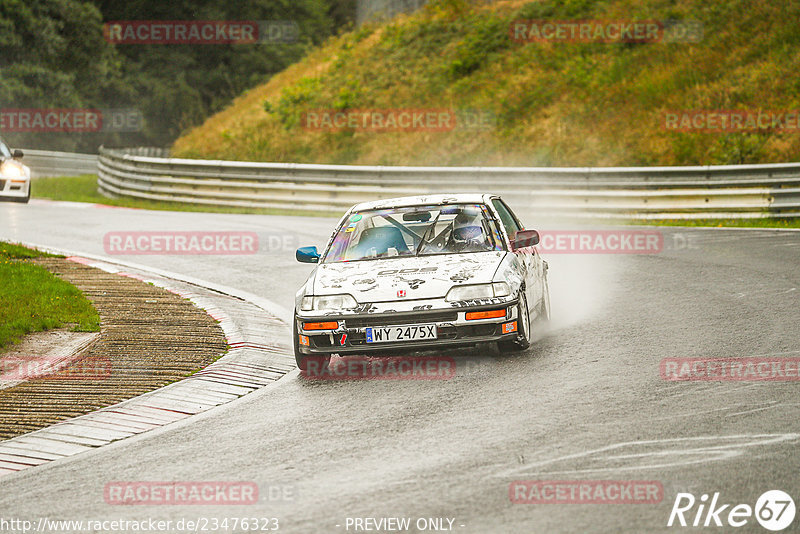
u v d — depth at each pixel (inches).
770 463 499.2
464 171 2079.2
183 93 5462.6
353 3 6894.7
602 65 2842.0
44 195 2650.1
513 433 583.5
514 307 780.0
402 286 776.9
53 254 1478.8
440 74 3179.1
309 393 737.6
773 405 612.1
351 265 832.3
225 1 5876.0
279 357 883.4
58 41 4795.8
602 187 1943.9
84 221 1980.8
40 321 977.5
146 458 586.2
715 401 630.5
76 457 597.9
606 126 2495.1
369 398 703.1
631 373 723.4
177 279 1325.0
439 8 3597.4
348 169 2209.6
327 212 2239.2
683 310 982.4
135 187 2598.4
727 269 1245.1
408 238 861.8
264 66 5940.0
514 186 2034.9
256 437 618.5
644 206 1904.5
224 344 920.9
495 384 716.0
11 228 1850.4
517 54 3112.7
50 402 730.2
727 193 1829.5
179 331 975.0
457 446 563.5
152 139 5428.2
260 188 2321.6
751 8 2797.7
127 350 895.1
